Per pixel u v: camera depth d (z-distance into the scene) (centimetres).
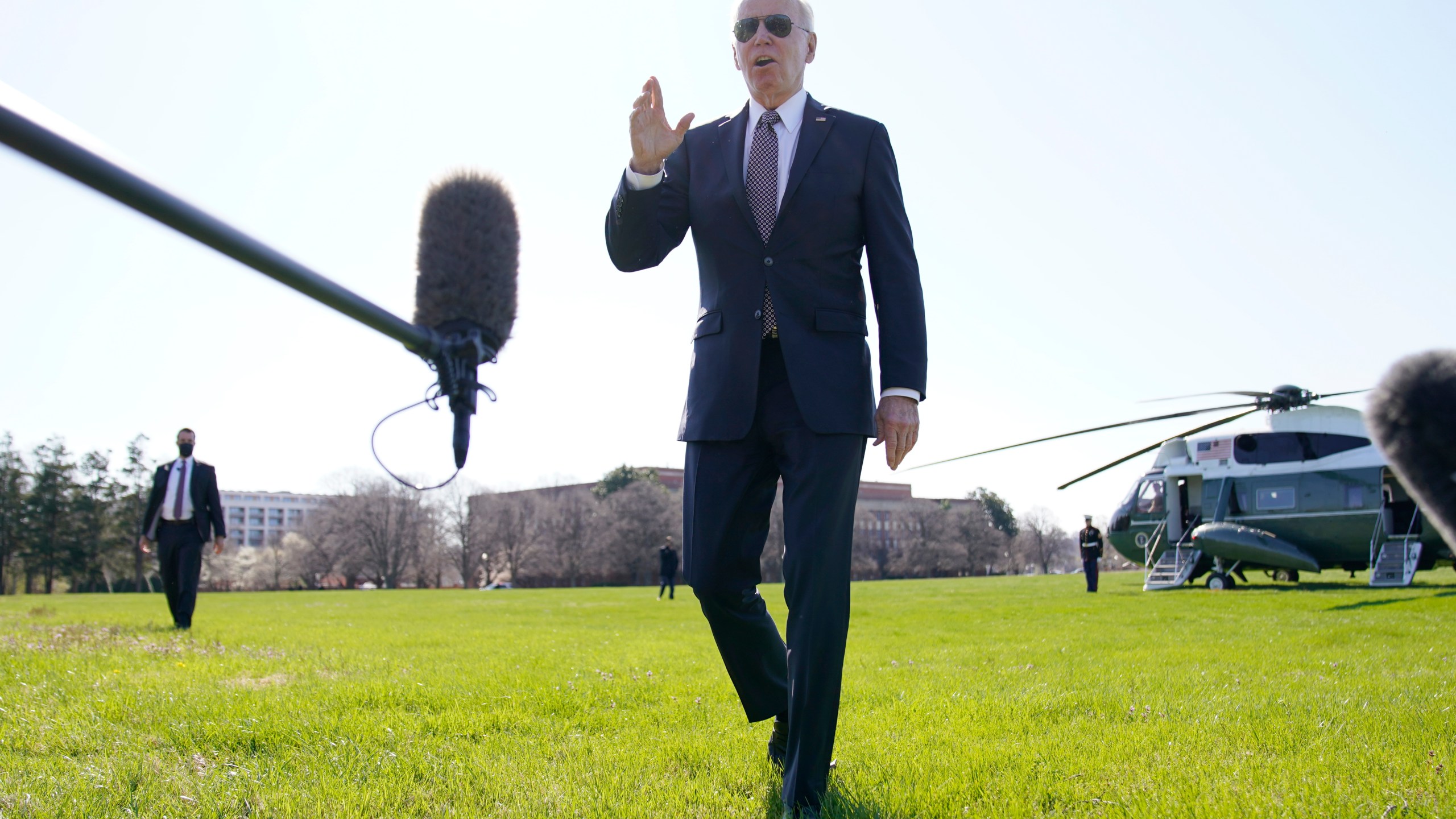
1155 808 286
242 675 593
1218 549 2080
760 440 329
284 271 123
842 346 322
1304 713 445
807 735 298
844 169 328
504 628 1128
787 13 332
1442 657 668
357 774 341
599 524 8819
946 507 10844
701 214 338
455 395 166
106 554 7088
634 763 360
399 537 8756
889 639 899
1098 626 1039
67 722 424
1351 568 2078
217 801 304
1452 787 303
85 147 94
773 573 7794
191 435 1008
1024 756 358
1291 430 2092
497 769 346
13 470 6912
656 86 302
